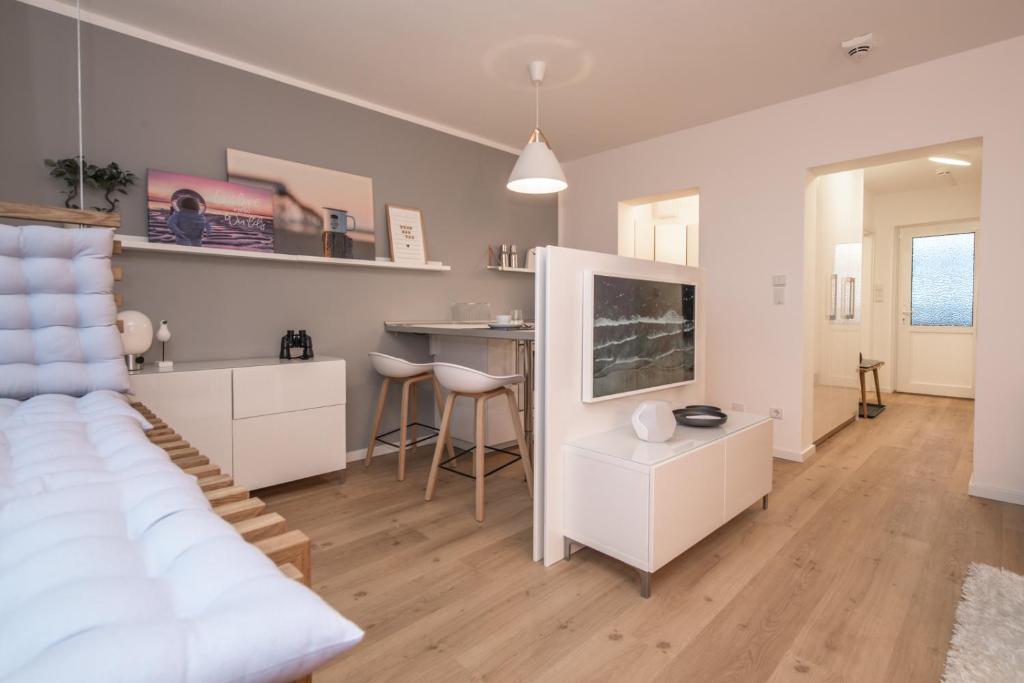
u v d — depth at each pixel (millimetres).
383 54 3094
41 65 2561
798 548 2389
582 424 2367
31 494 927
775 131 3826
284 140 3357
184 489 943
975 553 2330
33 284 1916
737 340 4059
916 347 6719
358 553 2328
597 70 3297
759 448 2707
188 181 2955
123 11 2662
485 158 4566
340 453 3189
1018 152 2885
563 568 2207
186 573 652
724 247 4113
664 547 2020
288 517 2723
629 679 1539
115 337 2023
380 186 3844
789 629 1780
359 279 3738
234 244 3111
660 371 2773
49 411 1593
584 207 5098
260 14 2686
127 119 2791
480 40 2939
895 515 2771
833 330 4492
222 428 2725
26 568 664
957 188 6184
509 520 2693
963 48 3020
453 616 1855
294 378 2979
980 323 3012
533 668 1584
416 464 3662
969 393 6312
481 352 3703
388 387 3783
